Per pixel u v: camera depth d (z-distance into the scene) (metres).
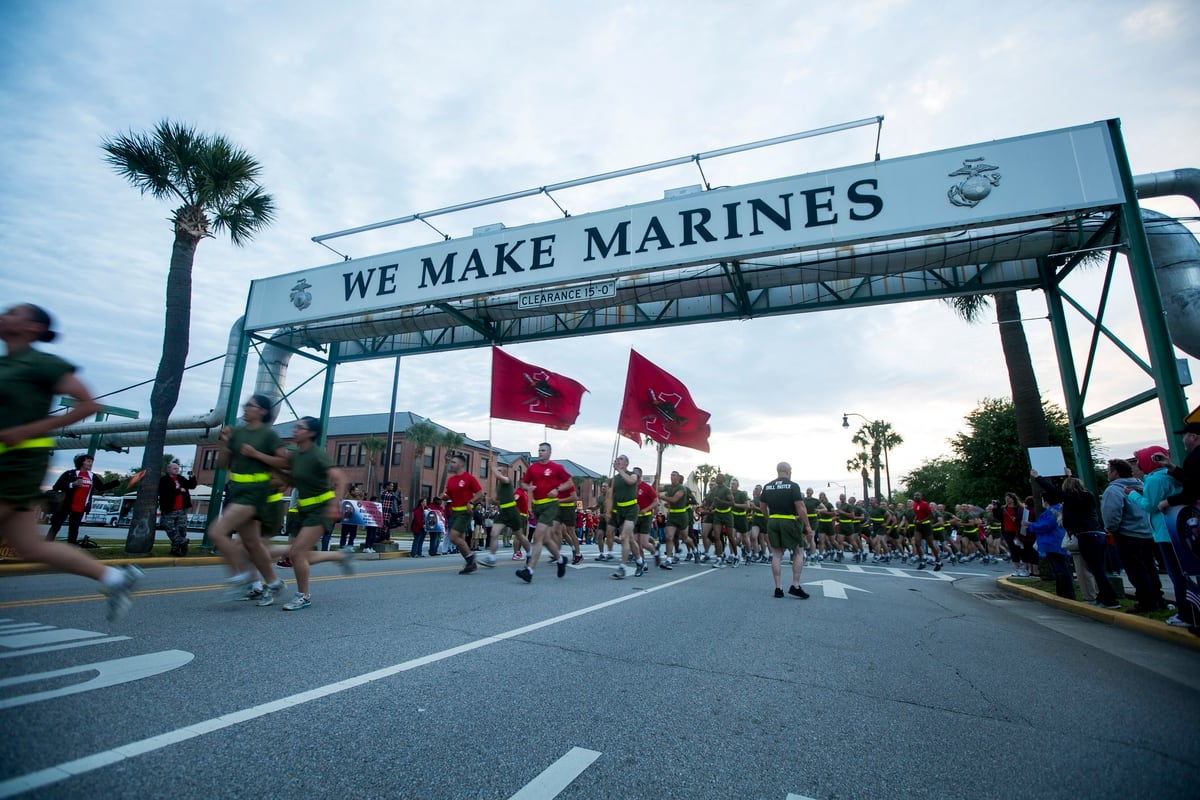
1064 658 5.06
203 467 60.12
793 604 7.58
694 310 14.98
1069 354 11.30
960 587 11.24
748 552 17.22
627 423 13.21
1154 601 6.91
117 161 13.17
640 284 13.78
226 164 13.66
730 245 11.86
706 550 15.51
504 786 2.32
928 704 3.60
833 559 19.78
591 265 12.98
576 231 13.31
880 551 19.50
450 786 2.29
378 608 6.02
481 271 14.04
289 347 17.42
